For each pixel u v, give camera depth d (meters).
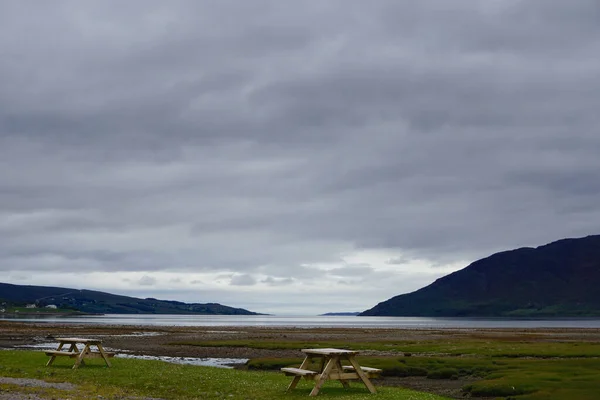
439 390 40.31
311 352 28.25
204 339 105.94
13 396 23.53
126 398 24.92
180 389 28.95
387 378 47.91
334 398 26.31
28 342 90.38
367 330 178.88
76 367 37.75
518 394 36.59
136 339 104.19
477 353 71.06
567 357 66.44
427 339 110.44
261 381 32.94
